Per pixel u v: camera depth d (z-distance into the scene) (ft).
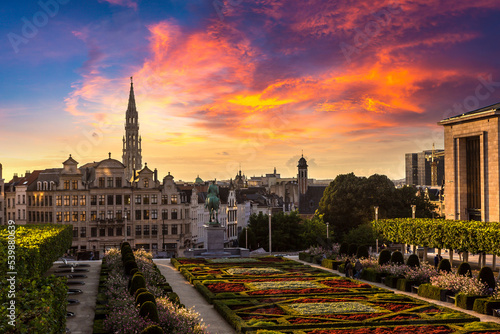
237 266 205.77
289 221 369.71
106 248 377.09
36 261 119.34
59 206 375.45
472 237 180.96
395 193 389.60
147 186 386.11
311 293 138.51
